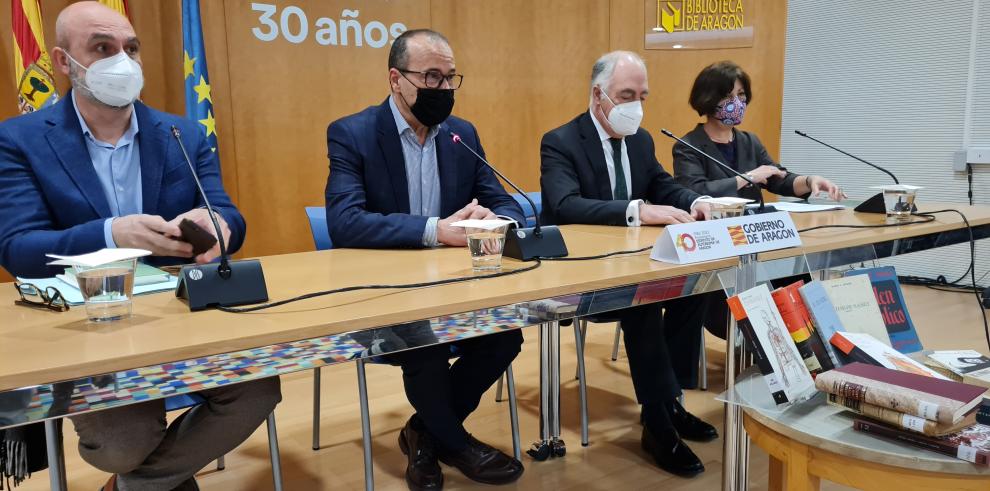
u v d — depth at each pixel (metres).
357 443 2.27
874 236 1.84
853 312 1.51
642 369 2.05
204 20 3.29
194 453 1.35
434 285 1.28
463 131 2.20
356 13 3.65
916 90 4.46
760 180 2.71
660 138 4.51
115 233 1.35
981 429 1.08
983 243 4.34
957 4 4.22
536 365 3.05
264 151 3.50
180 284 1.17
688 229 1.48
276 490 1.76
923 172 4.49
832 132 4.91
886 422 1.11
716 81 2.88
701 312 2.25
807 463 1.14
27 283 1.25
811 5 4.91
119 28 1.61
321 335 1.01
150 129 1.78
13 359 0.85
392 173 2.04
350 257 1.64
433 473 1.94
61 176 1.63
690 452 2.03
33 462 1.30
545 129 4.34
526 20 4.17
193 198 1.82
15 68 2.76
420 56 1.93
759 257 1.57
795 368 1.28
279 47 3.48
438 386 1.84
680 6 4.41
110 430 1.22
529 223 2.63
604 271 1.39
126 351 0.88
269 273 1.42
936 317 3.73
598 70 2.38
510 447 2.22
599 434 2.32
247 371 0.96
